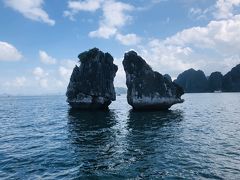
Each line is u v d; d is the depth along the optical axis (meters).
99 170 17.62
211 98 122.31
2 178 16.27
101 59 66.88
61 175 16.75
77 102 64.88
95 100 64.25
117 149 23.28
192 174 16.55
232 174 16.45
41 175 16.78
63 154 21.80
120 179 15.96
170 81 59.19
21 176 16.61
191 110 60.25
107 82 66.81
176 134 29.59
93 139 27.94
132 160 19.80
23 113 64.56
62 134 31.38
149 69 57.91
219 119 42.50
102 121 42.81
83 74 64.81
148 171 17.27
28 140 27.98
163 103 56.81
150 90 56.38
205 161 19.03
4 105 114.75
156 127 34.97
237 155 20.41
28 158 20.66
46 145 25.31
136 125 37.22
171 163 18.80
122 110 64.44
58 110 70.81
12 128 37.59
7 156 21.28
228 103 83.75
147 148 23.34
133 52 58.62
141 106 56.78
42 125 40.00
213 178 15.85
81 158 20.55
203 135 28.55
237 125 35.50
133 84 56.75
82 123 40.94
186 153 21.28
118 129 34.22
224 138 26.66
